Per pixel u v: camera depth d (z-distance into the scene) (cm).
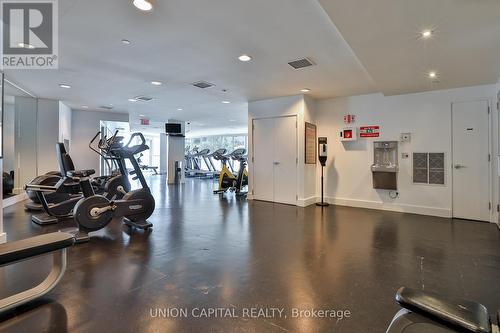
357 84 507
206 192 836
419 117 527
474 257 297
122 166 455
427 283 238
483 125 471
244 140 1520
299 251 314
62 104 722
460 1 221
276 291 222
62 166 386
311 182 632
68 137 788
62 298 208
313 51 353
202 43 329
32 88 562
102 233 387
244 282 237
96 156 855
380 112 569
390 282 239
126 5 249
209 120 1046
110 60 391
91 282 235
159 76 468
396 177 547
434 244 341
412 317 119
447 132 502
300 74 449
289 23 279
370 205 581
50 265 270
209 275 250
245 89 553
